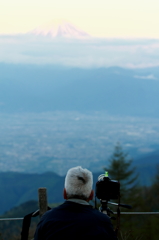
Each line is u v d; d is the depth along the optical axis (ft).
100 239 8.41
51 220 8.73
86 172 9.12
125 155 83.30
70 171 9.17
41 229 8.77
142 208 77.20
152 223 60.34
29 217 10.53
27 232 10.46
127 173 81.76
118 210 10.43
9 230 23.40
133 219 63.52
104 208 10.53
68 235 8.43
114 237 8.67
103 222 8.74
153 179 83.82
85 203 9.00
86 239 8.38
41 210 15.51
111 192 10.25
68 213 8.81
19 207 125.18
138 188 79.97
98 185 10.38
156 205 78.64
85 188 8.95
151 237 60.08
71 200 9.02
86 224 8.57
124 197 77.82
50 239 8.48
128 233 17.99
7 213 122.62
